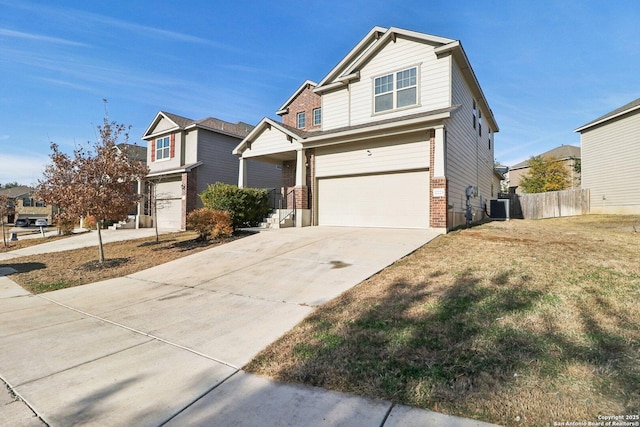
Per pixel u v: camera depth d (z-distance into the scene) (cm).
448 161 1081
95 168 934
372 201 1216
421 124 1059
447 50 1112
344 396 251
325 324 394
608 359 276
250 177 2152
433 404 232
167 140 2058
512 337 323
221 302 531
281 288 579
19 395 275
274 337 377
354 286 541
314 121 1908
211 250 996
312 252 822
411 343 324
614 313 371
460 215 1252
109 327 447
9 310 557
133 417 238
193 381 289
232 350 351
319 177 1359
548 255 652
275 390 266
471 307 404
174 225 1975
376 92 1280
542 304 403
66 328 449
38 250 1415
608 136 1873
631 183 1747
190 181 1852
